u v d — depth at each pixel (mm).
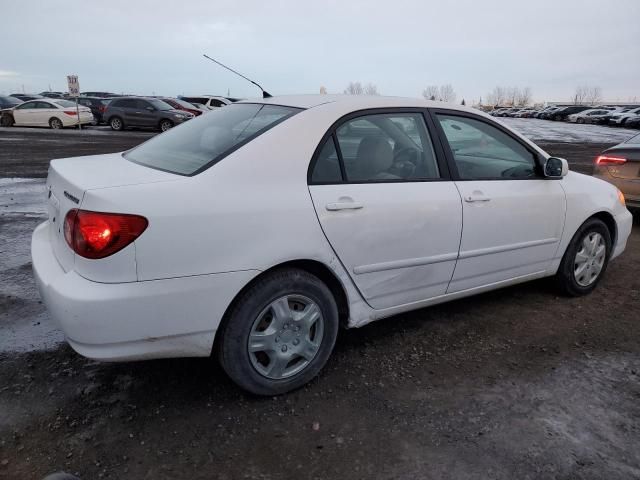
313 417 2576
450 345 3338
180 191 2359
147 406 2615
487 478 2205
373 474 2211
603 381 2961
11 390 2703
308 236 2625
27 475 2135
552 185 3789
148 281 2268
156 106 24000
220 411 2598
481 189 3350
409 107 3217
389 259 2967
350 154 2891
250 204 2479
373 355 3188
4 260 4727
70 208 2357
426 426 2525
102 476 2150
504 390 2846
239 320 2527
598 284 4504
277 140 2664
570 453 2361
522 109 76188
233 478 2168
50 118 24844
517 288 4367
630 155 6504
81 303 2201
